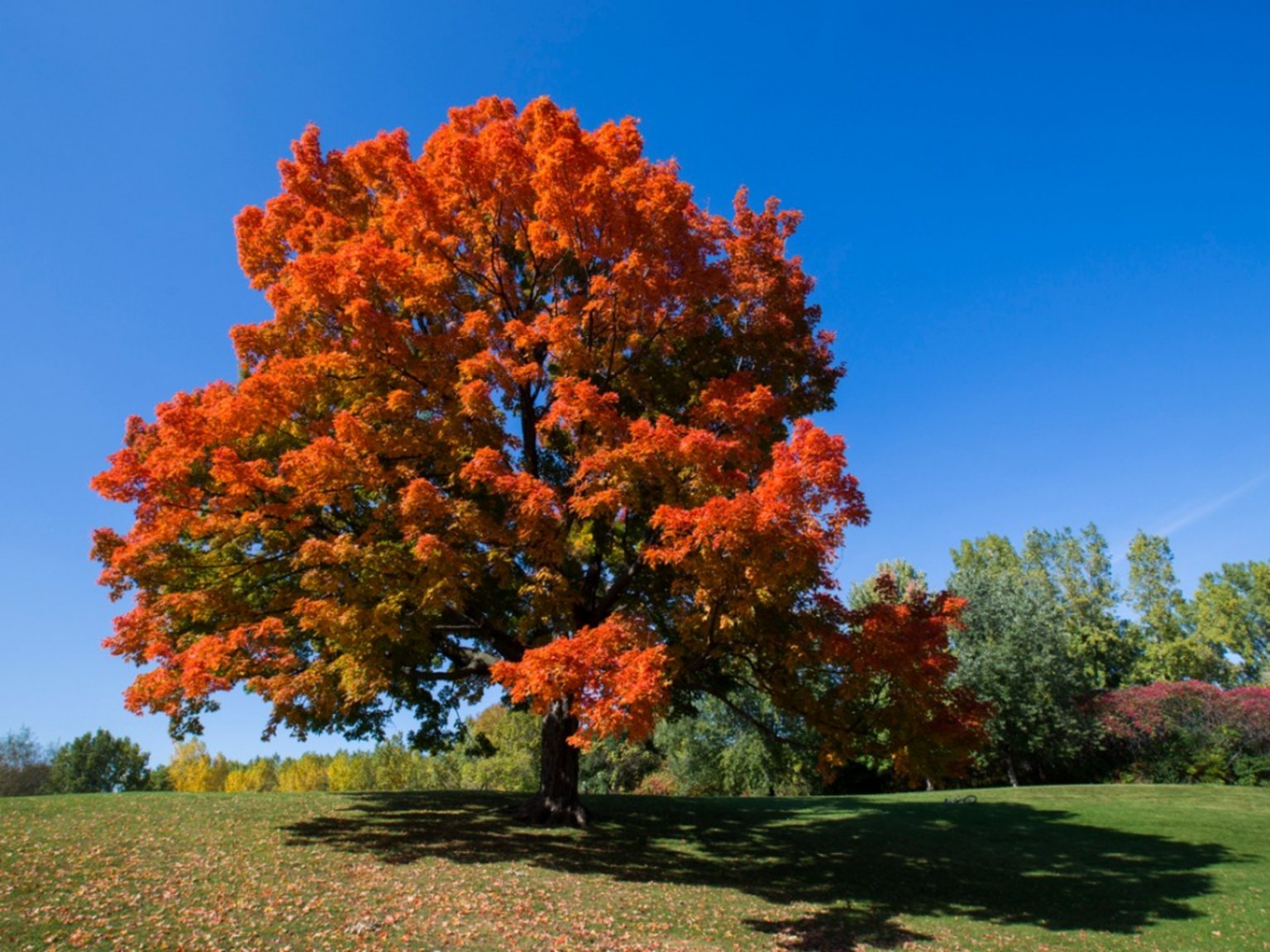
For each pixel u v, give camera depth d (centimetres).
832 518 955
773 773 3419
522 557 1208
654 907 950
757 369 1366
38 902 808
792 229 1432
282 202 1432
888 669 1022
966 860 1412
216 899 862
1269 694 3381
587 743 923
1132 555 5603
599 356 1237
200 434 1060
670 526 931
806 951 848
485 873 1028
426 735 1504
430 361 1184
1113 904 1127
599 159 1170
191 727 1270
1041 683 3372
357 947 742
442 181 1245
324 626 992
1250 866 1384
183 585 1194
